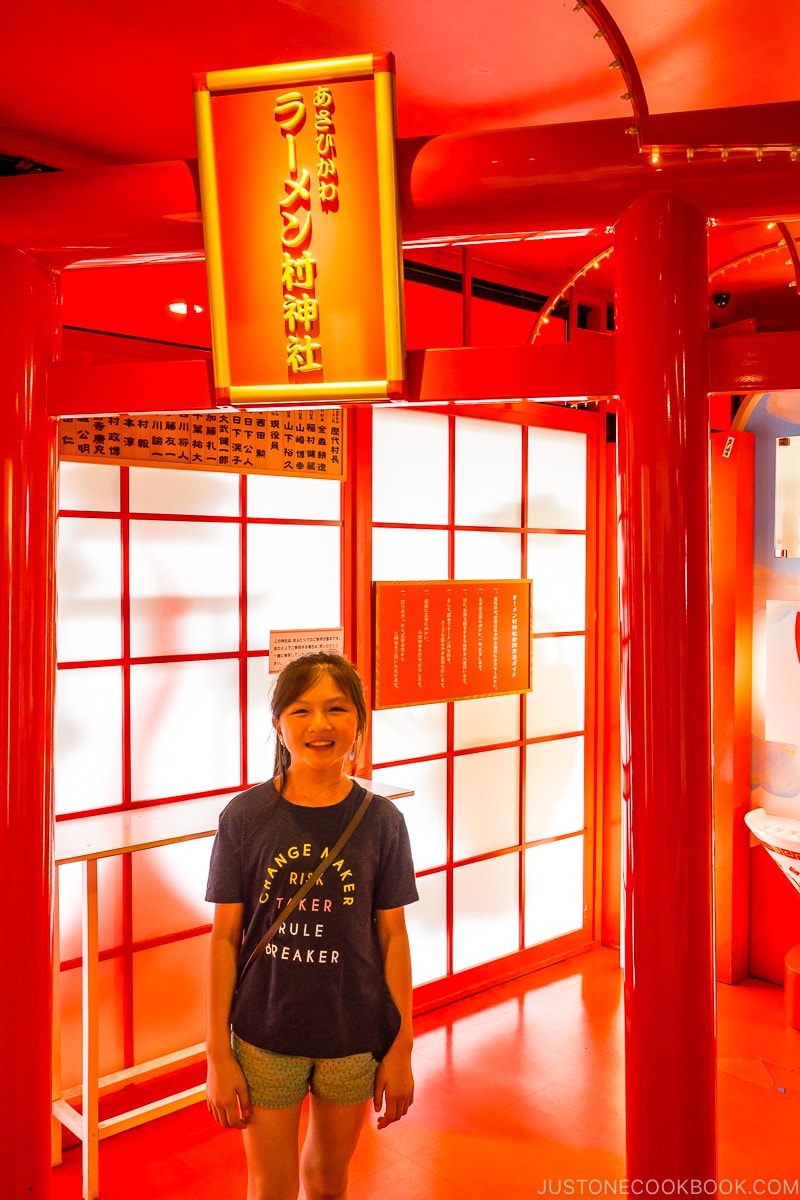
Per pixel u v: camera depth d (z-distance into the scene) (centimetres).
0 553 189
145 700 280
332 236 162
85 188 187
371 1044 175
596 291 382
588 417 406
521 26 204
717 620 374
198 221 183
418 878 351
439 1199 239
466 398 170
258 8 196
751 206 163
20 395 189
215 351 172
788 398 365
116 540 273
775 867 375
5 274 190
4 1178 187
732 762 372
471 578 365
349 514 322
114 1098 271
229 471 289
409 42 210
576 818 411
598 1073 304
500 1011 351
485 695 364
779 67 220
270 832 179
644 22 200
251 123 160
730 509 367
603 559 412
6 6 194
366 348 166
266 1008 173
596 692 414
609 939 415
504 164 169
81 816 266
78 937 268
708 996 162
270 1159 172
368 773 329
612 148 165
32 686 192
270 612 307
